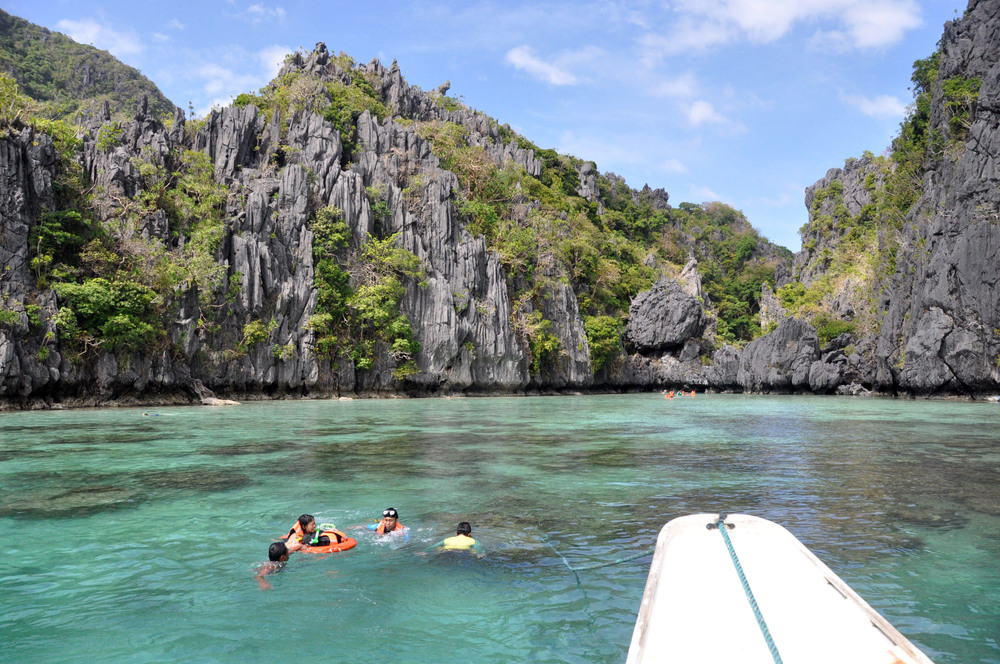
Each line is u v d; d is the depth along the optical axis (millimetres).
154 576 9070
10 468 17844
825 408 47625
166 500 13875
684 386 86438
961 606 7887
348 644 6867
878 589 8453
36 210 44031
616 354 83875
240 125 61625
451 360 65688
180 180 55000
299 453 21078
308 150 64625
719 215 151500
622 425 32531
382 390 61281
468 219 75938
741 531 6977
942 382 58844
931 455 21281
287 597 8258
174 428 29062
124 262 47188
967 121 65938
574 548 10406
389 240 63781
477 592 8438
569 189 111000
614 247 96625
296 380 55188
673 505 13516
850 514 12680
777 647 5309
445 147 84000
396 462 19250
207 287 50812
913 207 71062
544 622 7488
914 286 64062
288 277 56625
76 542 10703
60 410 40562
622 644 6910
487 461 19625
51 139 46062
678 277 103812
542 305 76500
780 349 76750
